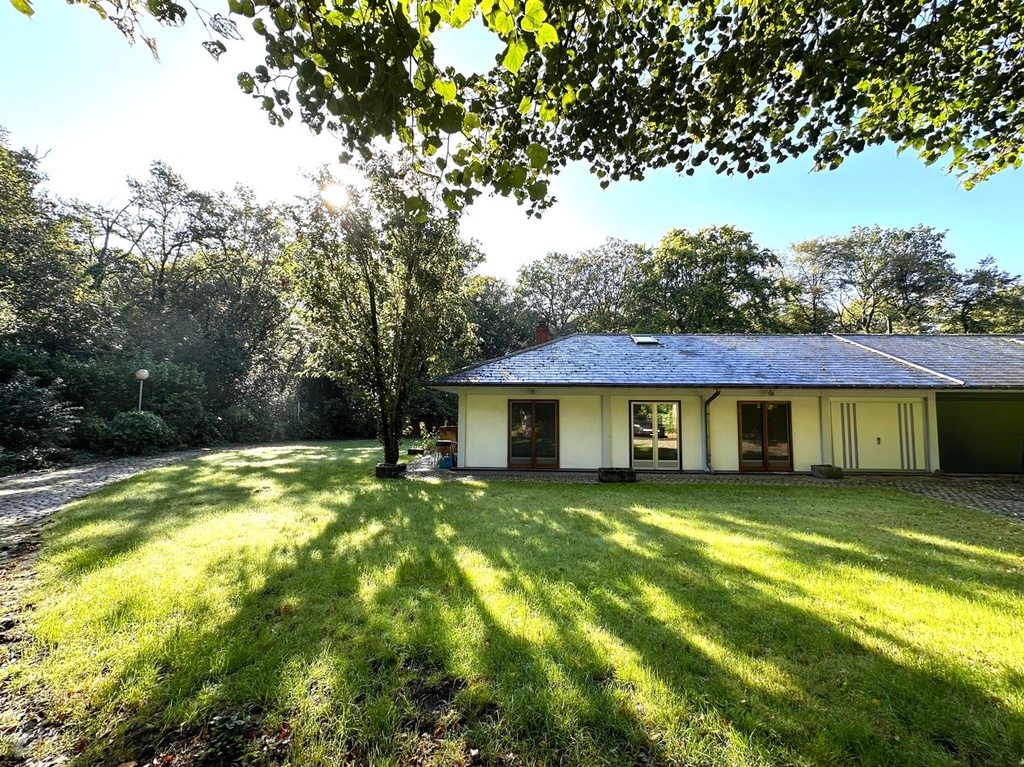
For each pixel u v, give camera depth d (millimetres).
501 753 2189
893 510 7566
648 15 3822
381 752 2199
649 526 6387
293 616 3541
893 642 3127
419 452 17031
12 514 6988
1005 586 4141
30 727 2363
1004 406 12938
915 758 2113
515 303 34312
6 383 13695
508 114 3635
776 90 4121
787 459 12914
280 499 8188
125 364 17812
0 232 15016
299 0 2168
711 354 14336
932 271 31703
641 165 4707
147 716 2441
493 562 4793
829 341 15367
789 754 2133
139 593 3920
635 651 3006
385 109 2328
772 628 3324
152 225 23766
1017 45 4055
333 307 11141
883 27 3621
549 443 13414
